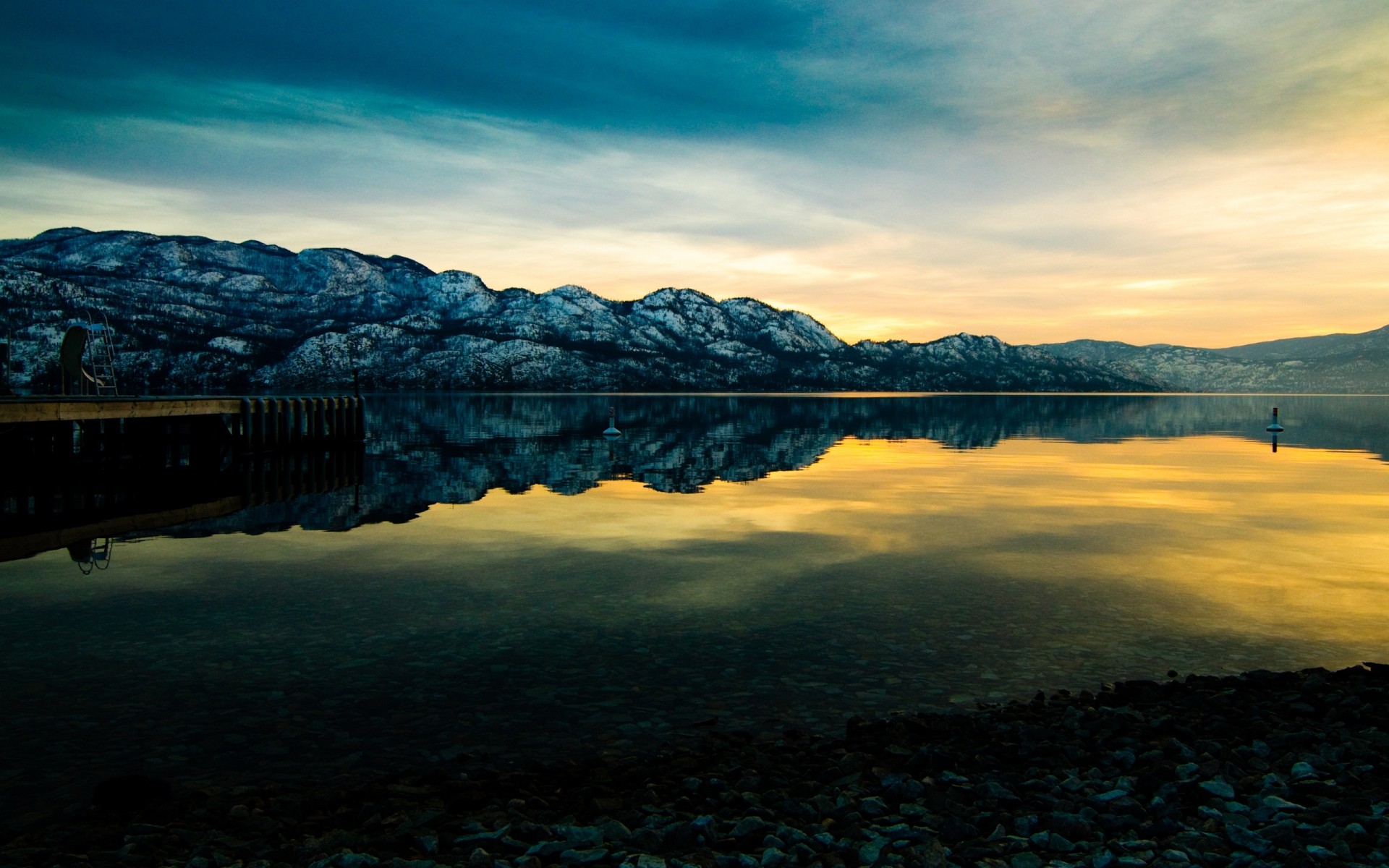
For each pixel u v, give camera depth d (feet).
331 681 35.04
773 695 33.45
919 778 24.99
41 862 20.40
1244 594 48.44
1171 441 182.29
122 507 83.41
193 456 118.83
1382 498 88.02
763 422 268.62
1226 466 123.65
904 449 157.28
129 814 23.89
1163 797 22.74
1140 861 19.44
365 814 23.08
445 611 45.27
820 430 222.48
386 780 26.35
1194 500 86.89
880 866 19.31
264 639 40.57
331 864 19.75
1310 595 48.24
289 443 141.49
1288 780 23.63
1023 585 50.55
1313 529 69.41
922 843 20.53
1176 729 27.66
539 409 382.22
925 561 57.47
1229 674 35.55
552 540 65.36
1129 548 61.67
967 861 19.56
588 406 431.84
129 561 57.88
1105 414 361.10
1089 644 39.42
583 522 73.41
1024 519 74.95
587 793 24.43
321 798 24.57
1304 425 258.98
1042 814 22.04
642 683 34.81
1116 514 77.61
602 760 27.89
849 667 36.55
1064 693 32.65
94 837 21.84
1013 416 337.72
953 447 162.50
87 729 30.27
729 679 35.17
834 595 48.29
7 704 32.50
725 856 19.74
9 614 44.75
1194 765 24.54
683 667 36.65
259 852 20.80
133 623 43.11
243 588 50.31
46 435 104.78
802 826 21.71
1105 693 32.22
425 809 23.03
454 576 53.11
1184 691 32.12
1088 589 49.62
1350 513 77.82
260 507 83.20
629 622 43.24
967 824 21.25
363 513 79.36
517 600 47.55
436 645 39.60
